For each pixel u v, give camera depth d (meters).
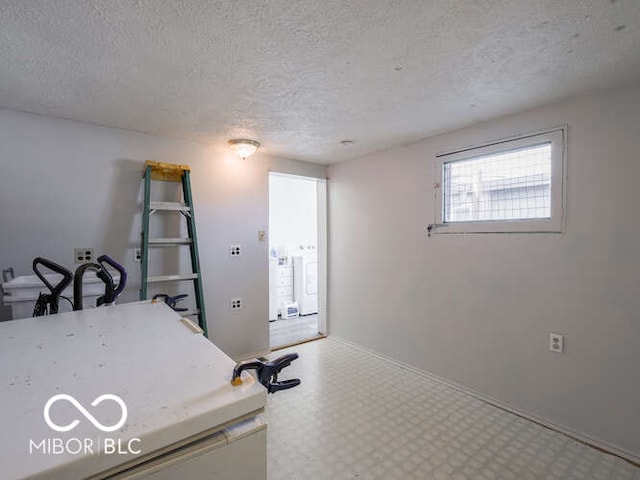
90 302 1.96
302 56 1.47
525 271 2.14
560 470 1.66
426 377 2.73
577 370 1.92
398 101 1.97
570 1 1.12
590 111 1.85
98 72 1.60
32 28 1.24
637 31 1.29
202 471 0.63
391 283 3.05
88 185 2.33
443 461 1.72
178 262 2.74
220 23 1.23
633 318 1.72
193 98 1.92
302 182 5.38
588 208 1.87
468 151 2.42
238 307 3.06
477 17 1.21
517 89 1.81
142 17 1.19
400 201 2.95
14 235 2.10
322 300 3.88
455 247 2.53
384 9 1.16
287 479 1.60
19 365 0.80
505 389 2.25
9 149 2.08
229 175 2.99
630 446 1.74
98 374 0.75
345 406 2.27
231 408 0.65
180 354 0.88
